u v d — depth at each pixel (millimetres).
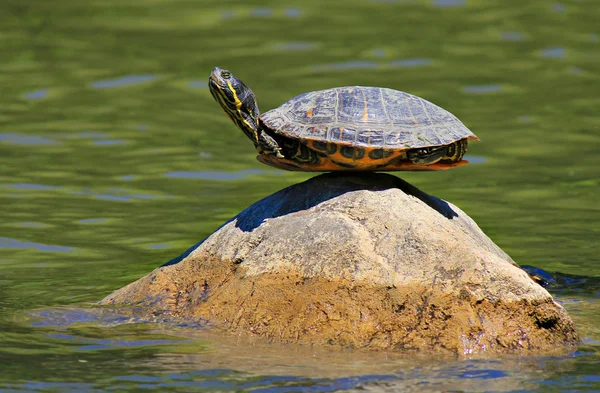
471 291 20109
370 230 21453
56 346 20781
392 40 63594
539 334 20172
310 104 22078
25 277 28594
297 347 20250
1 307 24578
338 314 20500
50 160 44656
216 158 45812
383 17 68688
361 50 61281
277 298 21156
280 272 21469
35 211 37094
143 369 19109
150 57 60812
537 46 62688
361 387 17953
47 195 39406
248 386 18031
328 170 22672
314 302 20734
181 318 22266
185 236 34000
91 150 46438
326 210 22219
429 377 18484
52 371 19047
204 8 71125
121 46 62906
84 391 17859
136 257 31297
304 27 66375
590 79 57031
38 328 22250
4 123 49906
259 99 51625
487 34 65062
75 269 29688
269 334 20797
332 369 18922
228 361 19516
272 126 21703
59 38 64500
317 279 20969
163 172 43281
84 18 68875
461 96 54031
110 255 31562
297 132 21375
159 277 23938
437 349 19750
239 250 22688
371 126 21359
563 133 48875
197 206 38219
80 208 37719
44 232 34406
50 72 58281
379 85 54594
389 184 23078
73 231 34656
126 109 52844
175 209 37750
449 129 21734
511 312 20094
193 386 18062
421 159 21547
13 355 20141
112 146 47125
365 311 20438
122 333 21625
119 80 56969
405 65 58781
